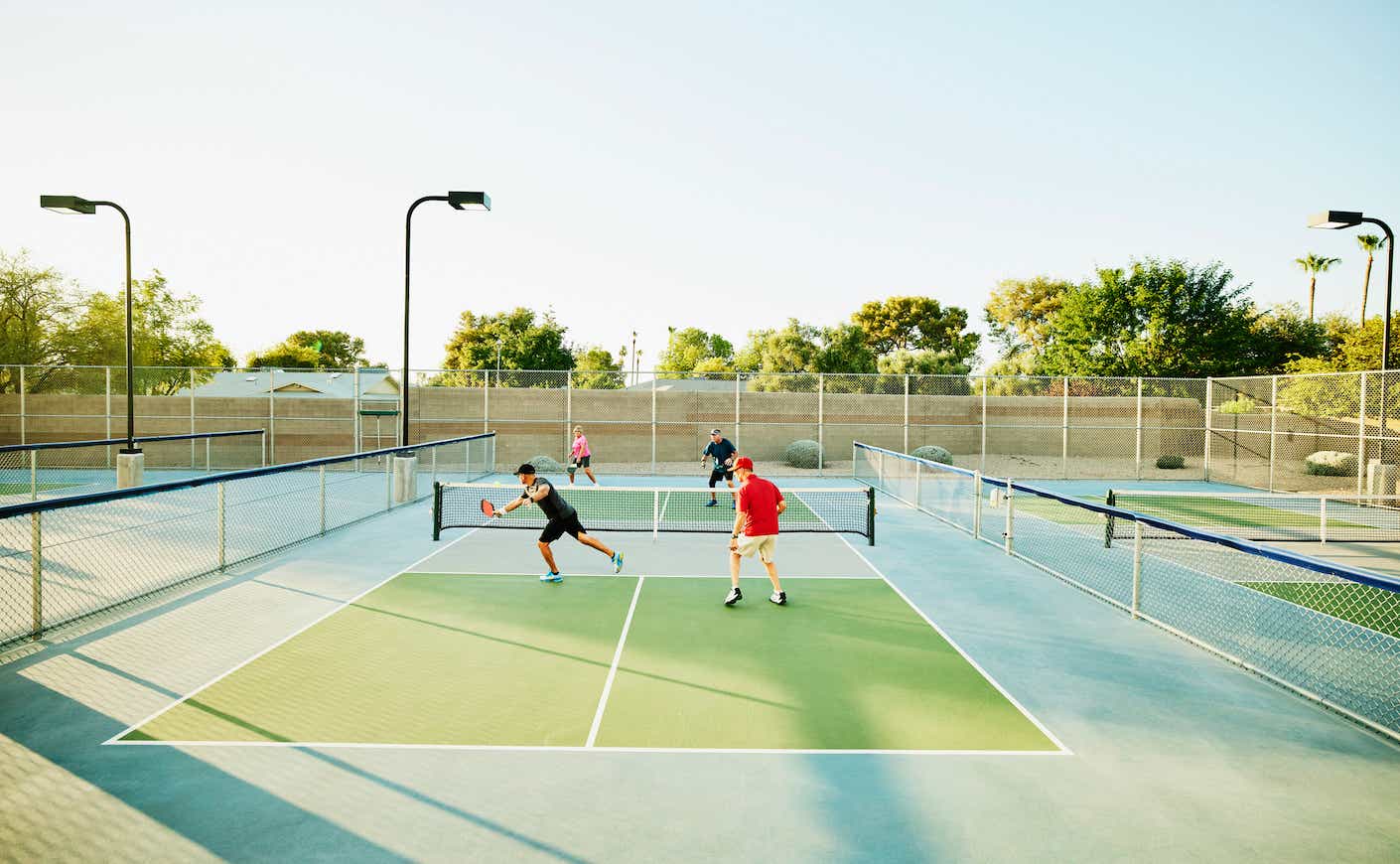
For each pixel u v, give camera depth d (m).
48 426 24.50
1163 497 18.78
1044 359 38.19
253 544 10.84
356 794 4.05
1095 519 14.71
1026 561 10.30
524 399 24.78
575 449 18.84
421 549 10.77
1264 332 34.09
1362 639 6.90
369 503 15.54
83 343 31.19
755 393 26.00
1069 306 35.25
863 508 15.94
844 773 4.36
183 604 7.73
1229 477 22.66
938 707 5.31
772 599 8.05
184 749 4.54
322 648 6.42
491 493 17.30
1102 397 28.22
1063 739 4.83
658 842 3.64
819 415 22.72
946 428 27.02
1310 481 20.70
